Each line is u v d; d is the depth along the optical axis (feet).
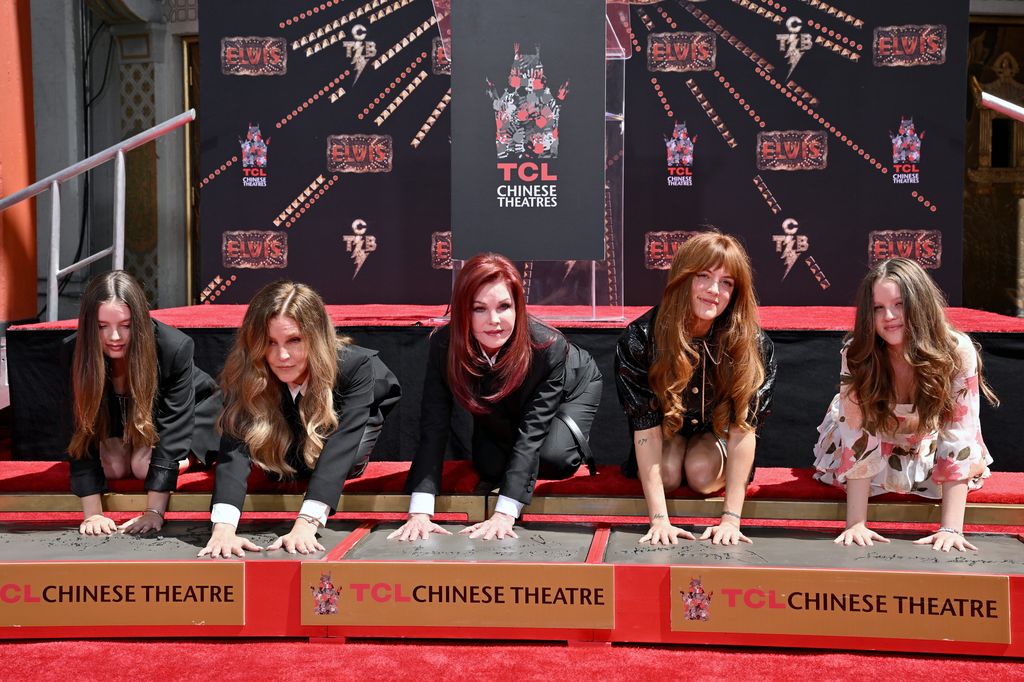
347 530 7.92
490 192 9.86
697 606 6.78
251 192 14.65
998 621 6.50
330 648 6.79
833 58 13.94
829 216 14.15
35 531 7.93
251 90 14.52
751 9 14.02
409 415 10.89
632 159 14.38
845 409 7.59
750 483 8.21
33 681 6.17
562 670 6.35
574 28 9.70
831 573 6.66
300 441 8.02
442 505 8.17
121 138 21.08
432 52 14.43
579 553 7.17
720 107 14.20
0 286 15.90
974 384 7.41
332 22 14.44
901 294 7.25
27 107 16.67
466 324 7.63
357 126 14.58
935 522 7.85
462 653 6.68
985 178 20.92
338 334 10.85
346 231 14.71
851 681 6.15
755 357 7.60
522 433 7.89
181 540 7.60
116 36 20.70
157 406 8.25
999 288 21.20
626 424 10.65
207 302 14.78
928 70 13.79
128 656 6.63
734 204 14.32
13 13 16.24
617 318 10.85
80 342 7.85
